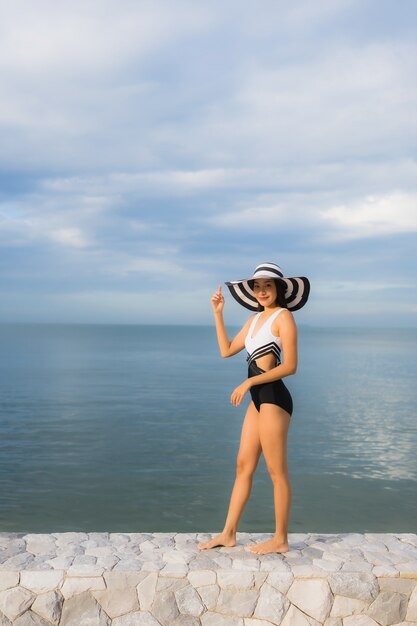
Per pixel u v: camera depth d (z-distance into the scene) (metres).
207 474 13.61
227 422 21.05
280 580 4.10
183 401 26.64
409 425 21.08
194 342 126.25
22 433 18.23
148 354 71.94
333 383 37.56
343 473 13.98
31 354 67.12
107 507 11.12
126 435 18.20
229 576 4.10
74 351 77.31
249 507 11.20
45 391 29.81
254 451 4.60
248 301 4.93
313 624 4.03
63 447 16.25
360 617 4.05
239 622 4.02
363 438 18.44
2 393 28.61
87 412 22.89
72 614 3.98
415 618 4.08
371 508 11.38
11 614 3.95
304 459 15.40
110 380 36.56
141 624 3.98
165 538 4.89
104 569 4.11
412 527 10.38
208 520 10.56
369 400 28.38
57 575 4.05
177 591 4.06
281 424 4.44
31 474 13.30
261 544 4.57
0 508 10.88
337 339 190.75
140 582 4.07
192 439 17.73
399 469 14.44
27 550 4.52
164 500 11.62
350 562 4.34
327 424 21.11
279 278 4.59
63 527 10.04
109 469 13.89
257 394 4.52
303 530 10.16
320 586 4.09
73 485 12.50
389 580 4.12
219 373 43.53
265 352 4.54
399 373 46.47
